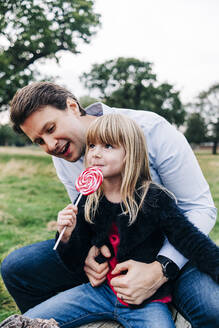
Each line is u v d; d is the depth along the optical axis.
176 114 35.19
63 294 1.84
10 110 1.88
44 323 1.50
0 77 16.16
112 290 1.80
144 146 1.82
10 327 1.48
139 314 1.65
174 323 1.71
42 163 12.67
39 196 7.39
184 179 1.89
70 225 1.72
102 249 1.80
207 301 1.58
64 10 16.45
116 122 1.78
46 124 1.80
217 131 45.00
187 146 1.95
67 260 1.81
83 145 1.93
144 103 34.16
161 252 1.71
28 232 4.77
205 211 1.85
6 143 44.00
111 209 1.80
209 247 1.61
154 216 1.71
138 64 33.69
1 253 3.85
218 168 11.80
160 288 1.70
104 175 1.78
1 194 7.59
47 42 16.19
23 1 15.05
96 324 1.79
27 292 2.05
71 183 2.34
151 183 1.80
